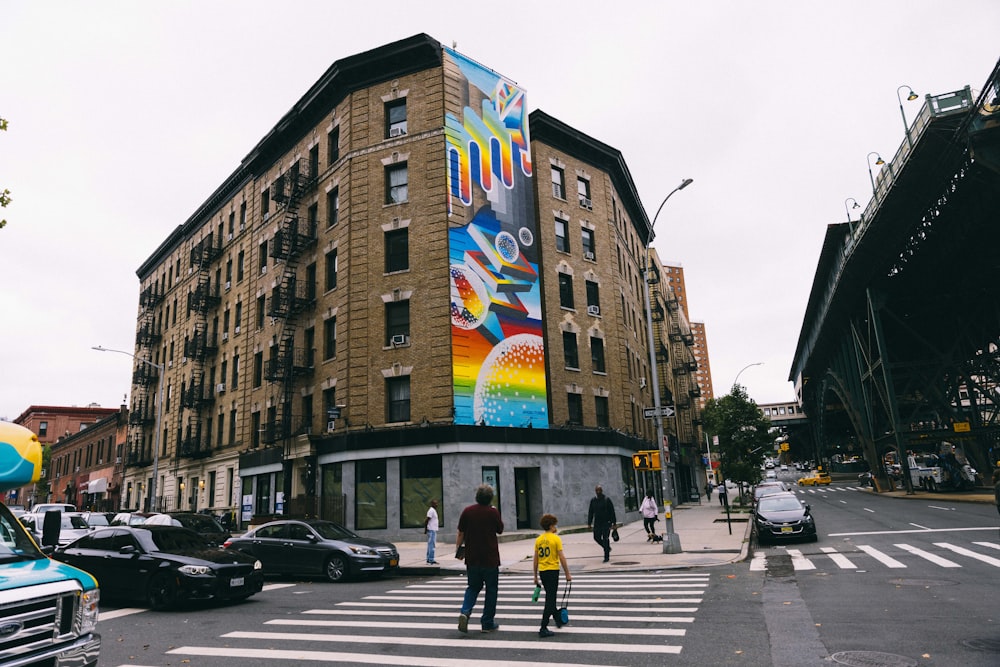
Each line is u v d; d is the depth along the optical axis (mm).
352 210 26625
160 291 48812
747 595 10312
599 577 13742
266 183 34406
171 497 40688
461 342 23969
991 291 42875
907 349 52469
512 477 24031
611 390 30453
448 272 24391
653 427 38844
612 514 16281
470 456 23047
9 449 5496
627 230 38531
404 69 27094
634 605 9875
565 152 31797
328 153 28953
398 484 23125
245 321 34781
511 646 7387
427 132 26000
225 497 33812
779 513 18828
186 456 37438
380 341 24844
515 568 15539
